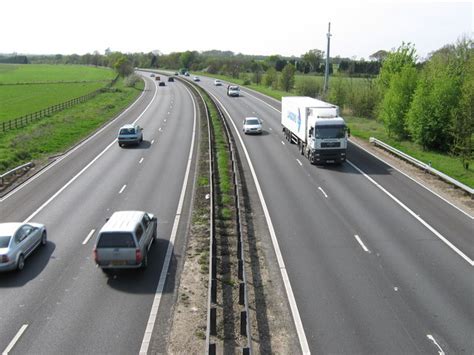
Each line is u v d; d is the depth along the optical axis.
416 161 35.03
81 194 29.09
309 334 14.57
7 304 16.47
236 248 20.72
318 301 16.47
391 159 38.09
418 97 43.03
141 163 36.81
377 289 17.25
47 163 37.50
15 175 33.88
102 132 51.62
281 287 17.42
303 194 28.45
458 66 49.81
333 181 31.39
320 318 15.42
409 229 23.00
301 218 24.44
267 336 14.46
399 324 15.05
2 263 18.17
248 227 23.20
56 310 16.05
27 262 19.80
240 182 30.92
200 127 53.41
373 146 43.50
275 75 116.62
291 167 35.03
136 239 17.95
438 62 52.28
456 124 37.62
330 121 34.66
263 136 48.06
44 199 28.28
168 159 37.94
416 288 17.30
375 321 15.23
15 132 50.00
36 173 34.47
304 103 39.69
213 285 15.77
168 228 23.09
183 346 13.99
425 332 14.62
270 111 67.94
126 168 35.34
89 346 14.04
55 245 21.53
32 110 71.38
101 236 17.83
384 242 21.44
